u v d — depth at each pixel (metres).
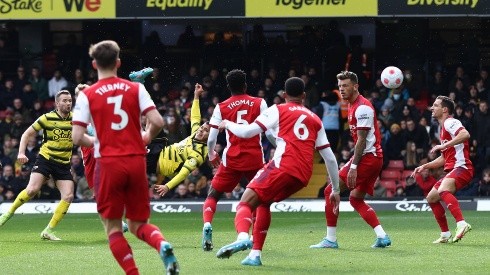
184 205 48.31
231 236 34.31
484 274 22.84
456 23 61.16
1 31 60.94
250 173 27.89
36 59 60.69
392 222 40.53
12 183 51.47
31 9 48.94
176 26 61.62
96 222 41.81
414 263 25.08
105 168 19.38
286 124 23.52
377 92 55.00
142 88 19.72
